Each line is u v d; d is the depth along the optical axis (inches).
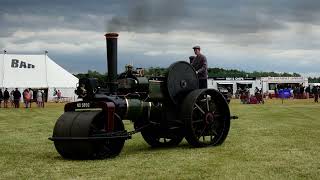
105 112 319.0
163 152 354.3
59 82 1768.0
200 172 265.4
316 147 363.9
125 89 354.3
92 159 317.7
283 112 916.6
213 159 311.9
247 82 2476.6
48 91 1734.7
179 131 381.7
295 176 251.8
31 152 359.9
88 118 313.1
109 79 339.0
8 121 742.5
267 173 260.1
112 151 331.6
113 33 336.5
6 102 1363.2
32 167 288.8
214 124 391.5
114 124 325.1
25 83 1704.0
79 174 264.8
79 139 307.6
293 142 396.8
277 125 582.2
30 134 509.7
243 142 402.6
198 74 414.0
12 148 385.1
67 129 313.9
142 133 393.7
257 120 679.1
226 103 395.5
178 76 376.2
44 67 1769.2
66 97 1771.7
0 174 266.7
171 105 376.2
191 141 373.1
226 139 427.5
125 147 392.2
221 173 261.6
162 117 369.7
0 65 1718.8
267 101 1717.5
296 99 1990.7
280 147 365.1
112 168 282.7
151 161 307.9
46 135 497.0
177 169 275.9
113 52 336.8
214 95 393.7
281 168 274.2
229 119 397.4
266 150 349.1
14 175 263.6
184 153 345.7
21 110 1168.2
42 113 1012.5
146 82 359.3
